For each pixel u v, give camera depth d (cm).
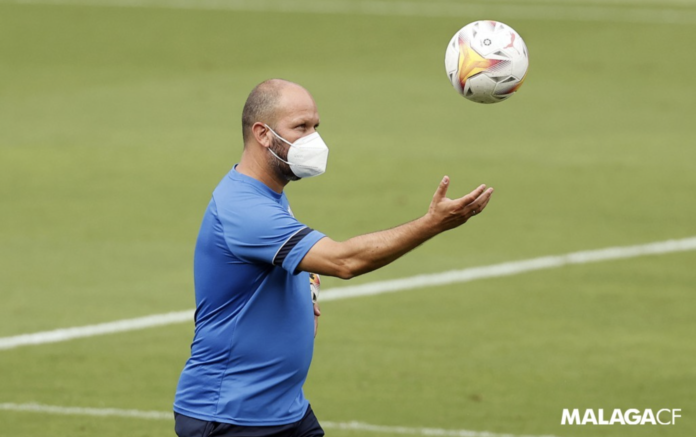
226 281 1995
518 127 6662
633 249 4619
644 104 7238
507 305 3997
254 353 2003
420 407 3123
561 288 4169
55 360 3500
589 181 5591
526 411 3102
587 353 3550
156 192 5425
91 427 2978
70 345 3631
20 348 3600
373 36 9231
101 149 6159
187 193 5412
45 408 3111
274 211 1950
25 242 4706
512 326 3791
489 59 2208
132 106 7144
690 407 3131
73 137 6406
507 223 4969
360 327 3781
